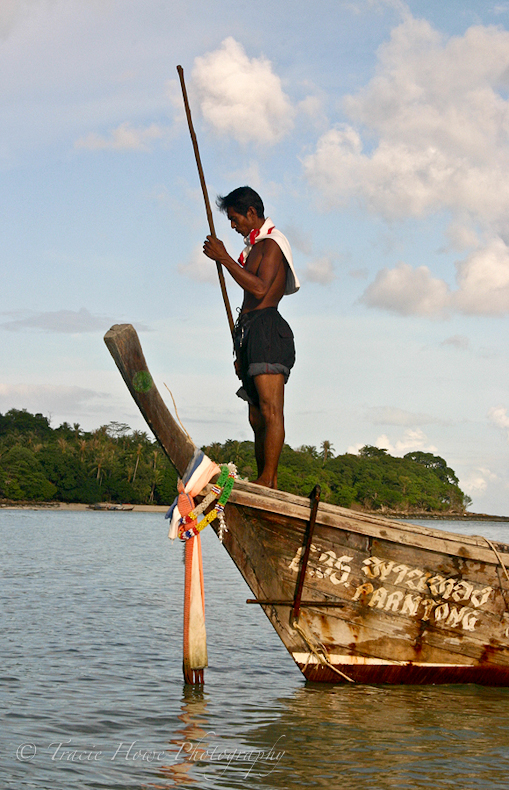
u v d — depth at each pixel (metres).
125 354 4.66
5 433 140.12
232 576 18.03
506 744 4.28
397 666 5.51
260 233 5.71
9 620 9.70
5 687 5.91
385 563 5.28
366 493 140.00
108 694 5.66
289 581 5.25
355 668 5.49
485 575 5.38
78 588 14.19
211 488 5.04
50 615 10.29
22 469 112.88
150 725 4.77
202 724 4.75
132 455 122.38
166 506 120.69
